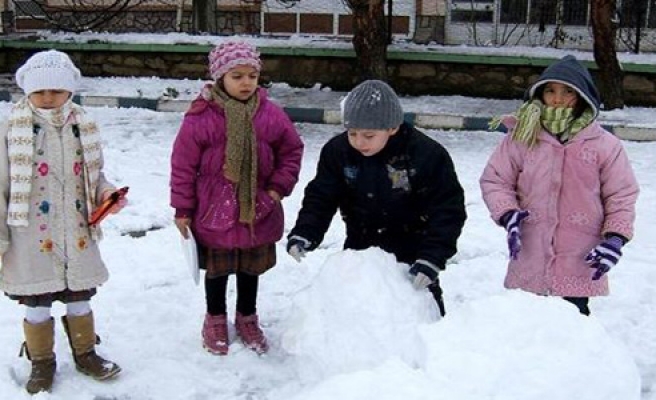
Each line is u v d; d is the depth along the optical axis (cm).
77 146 326
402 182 318
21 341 375
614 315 425
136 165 723
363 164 321
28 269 321
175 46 1206
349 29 1488
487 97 1134
